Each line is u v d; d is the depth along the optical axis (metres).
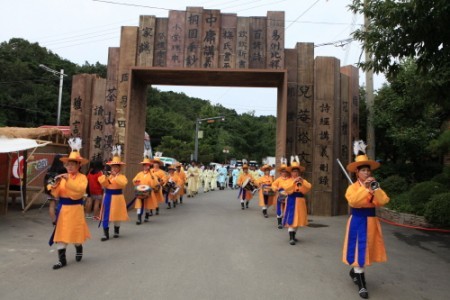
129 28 13.66
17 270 5.92
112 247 7.62
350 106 13.95
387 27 7.86
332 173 13.20
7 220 10.26
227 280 5.57
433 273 6.26
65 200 6.18
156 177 11.31
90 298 4.74
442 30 7.14
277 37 13.57
